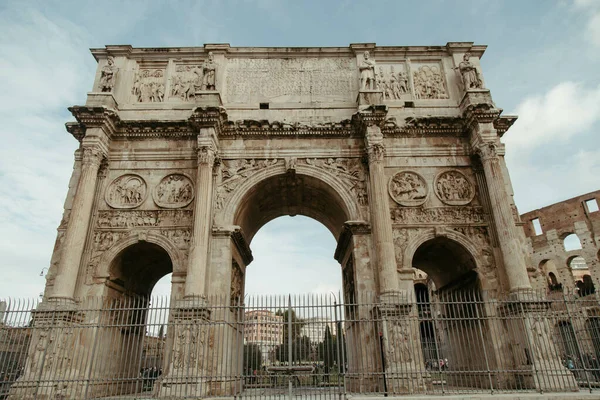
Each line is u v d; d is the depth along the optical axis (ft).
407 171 76.02
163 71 85.10
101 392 63.93
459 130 77.92
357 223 70.44
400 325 59.52
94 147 71.61
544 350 58.54
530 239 161.99
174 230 71.41
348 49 86.28
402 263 69.26
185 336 59.52
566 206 153.69
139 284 82.43
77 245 65.41
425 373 57.62
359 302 66.69
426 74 85.61
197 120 73.36
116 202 73.36
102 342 65.77
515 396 47.24
